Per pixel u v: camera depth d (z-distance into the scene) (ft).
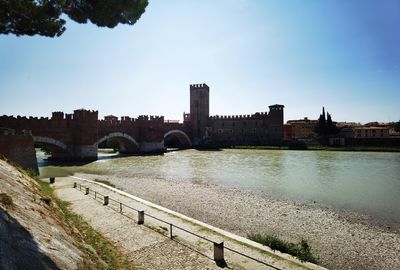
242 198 78.84
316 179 112.78
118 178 114.73
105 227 48.08
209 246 39.73
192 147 348.18
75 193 75.46
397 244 46.60
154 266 33.91
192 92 381.60
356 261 40.40
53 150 184.24
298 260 35.32
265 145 342.23
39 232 26.73
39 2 35.94
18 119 147.74
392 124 393.50
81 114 178.40
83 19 39.11
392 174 124.77
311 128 398.01
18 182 45.16
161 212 57.93
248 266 33.58
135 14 41.11
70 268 23.35
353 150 262.88
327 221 58.49
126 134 231.30
